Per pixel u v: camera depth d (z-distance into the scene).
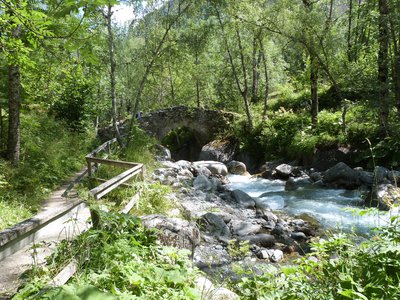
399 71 13.09
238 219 9.19
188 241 5.97
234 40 20.50
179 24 15.25
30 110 16.67
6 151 9.93
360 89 13.91
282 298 3.02
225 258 6.70
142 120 21.27
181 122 22.64
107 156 12.16
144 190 8.04
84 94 18.45
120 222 4.53
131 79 21.08
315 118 17.84
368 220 8.68
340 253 3.42
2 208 6.67
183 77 31.88
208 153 21.91
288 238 8.07
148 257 4.17
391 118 13.92
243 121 21.48
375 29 13.34
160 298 3.27
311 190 13.04
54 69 8.63
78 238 4.02
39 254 4.54
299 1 16.66
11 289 3.65
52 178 10.13
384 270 2.90
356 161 14.52
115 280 3.39
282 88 25.25
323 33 15.32
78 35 3.97
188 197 10.71
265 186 14.74
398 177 11.05
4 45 4.84
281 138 18.92
